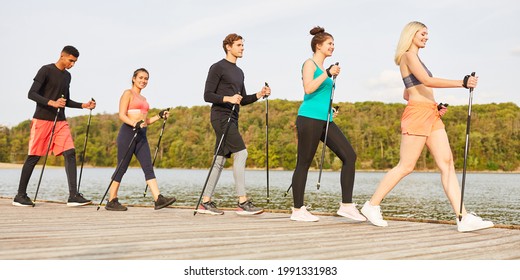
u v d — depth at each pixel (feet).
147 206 20.61
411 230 13.33
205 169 317.63
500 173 287.07
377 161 309.01
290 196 79.30
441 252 10.08
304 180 15.25
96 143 346.74
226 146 17.20
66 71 20.38
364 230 13.23
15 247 10.00
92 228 13.14
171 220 15.30
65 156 20.30
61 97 19.54
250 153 293.84
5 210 18.26
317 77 14.64
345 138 15.03
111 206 18.72
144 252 9.61
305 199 73.67
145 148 19.01
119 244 10.44
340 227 13.80
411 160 13.76
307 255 9.52
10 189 102.12
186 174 247.09
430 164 293.84
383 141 314.55
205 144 320.09
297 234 12.26
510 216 52.80
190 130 327.47
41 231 12.44
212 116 17.21
